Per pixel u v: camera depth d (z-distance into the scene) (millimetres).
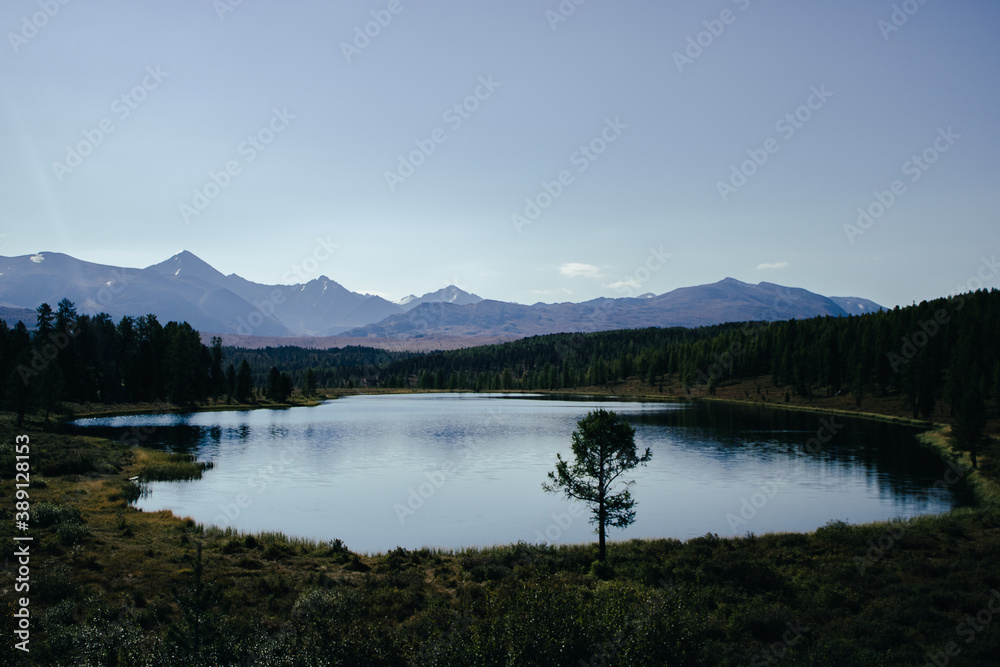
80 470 61875
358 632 18922
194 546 36531
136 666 17859
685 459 83875
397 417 148250
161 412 150125
